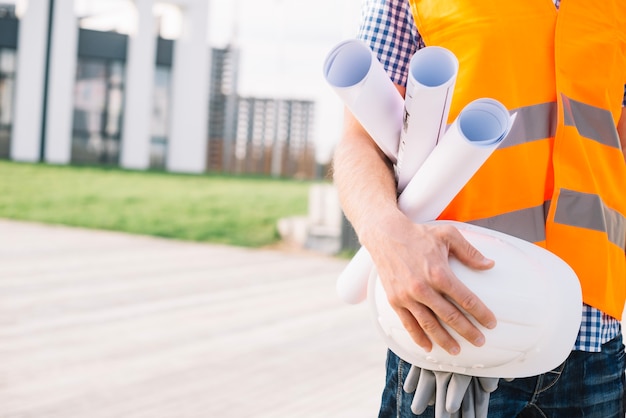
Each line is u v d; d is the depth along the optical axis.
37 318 4.70
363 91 0.83
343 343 4.50
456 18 0.99
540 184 0.99
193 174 17.44
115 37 18.22
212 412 3.09
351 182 0.91
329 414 3.15
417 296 0.77
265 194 13.46
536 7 0.98
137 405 3.13
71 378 3.46
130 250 8.41
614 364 1.08
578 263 0.99
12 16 17.95
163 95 19.16
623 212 1.07
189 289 6.19
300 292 6.39
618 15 1.02
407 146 0.84
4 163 16.08
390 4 1.04
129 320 4.83
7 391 3.21
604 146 1.03
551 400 1.04
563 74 0.99
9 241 8.39
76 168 16.23
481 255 0.81
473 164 0.79
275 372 3.78
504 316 0.81
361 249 0.93
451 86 0.76
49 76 17.88
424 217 0.87
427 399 0.92
